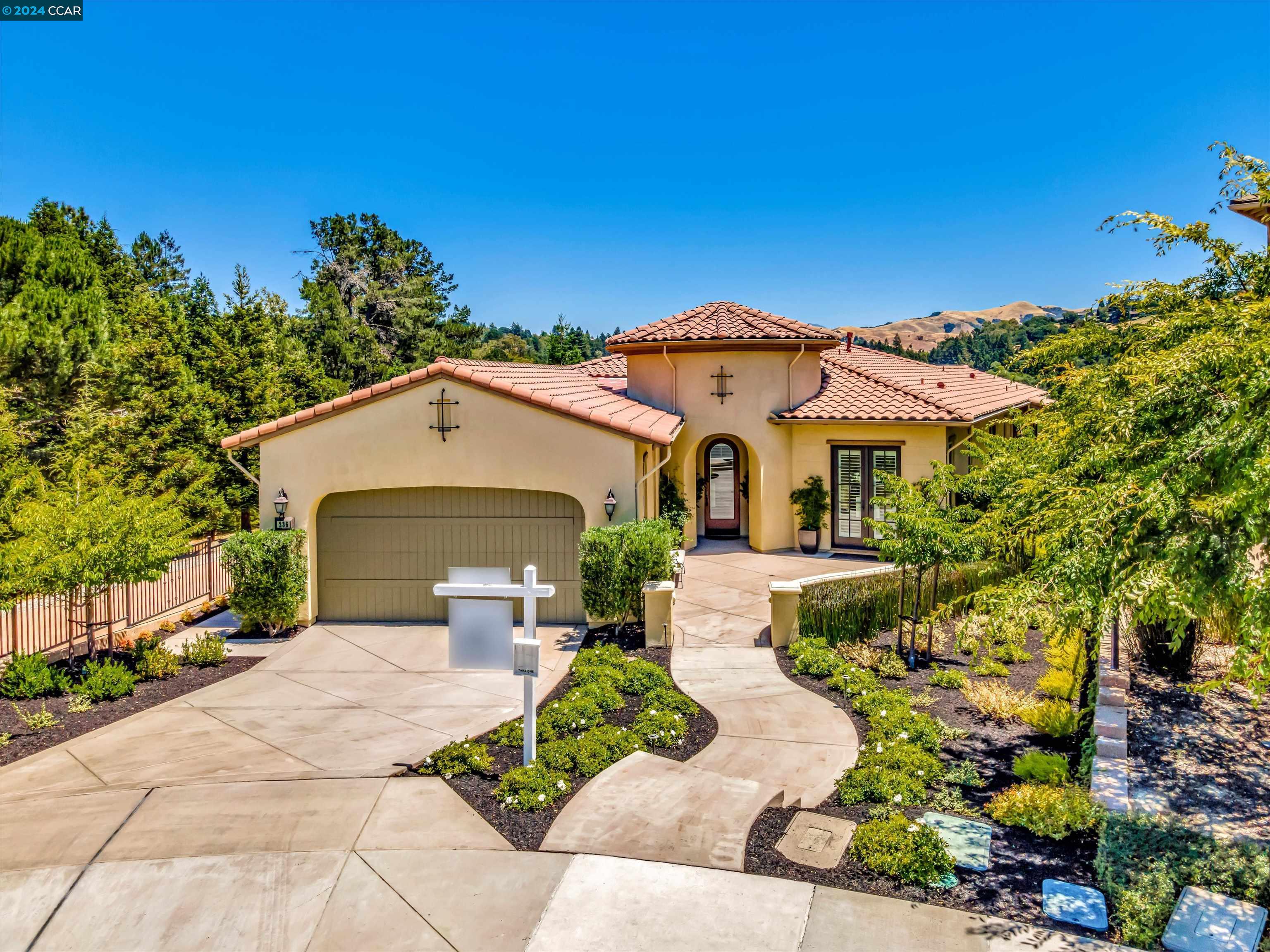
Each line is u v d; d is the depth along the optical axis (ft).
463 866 22.22
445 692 37.60
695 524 70.49
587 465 46.60
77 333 82.12
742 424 67.51
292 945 19.11
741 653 41.68
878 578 45.11
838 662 38.22
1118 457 21.16
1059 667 35.65
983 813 24.57
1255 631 16.34
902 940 18.63
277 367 105.60
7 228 83.25
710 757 29.30
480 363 60.59
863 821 24.25
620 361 95.96
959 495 60.49
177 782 27.78
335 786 27.30
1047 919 19.33
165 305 96.07
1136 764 26.55
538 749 28.99
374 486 48.44
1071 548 20.79
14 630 39.32
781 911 19.88
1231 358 18.89
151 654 40.19
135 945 19.17
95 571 37.60
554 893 20.86
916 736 29.48
